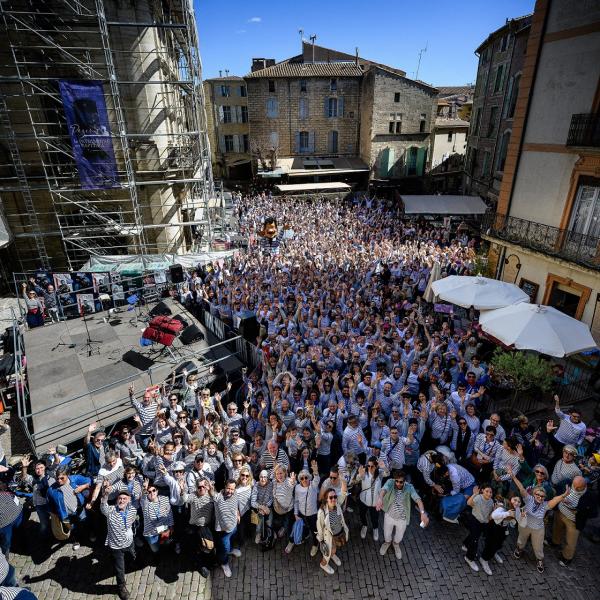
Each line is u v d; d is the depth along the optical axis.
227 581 6.61
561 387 10.87
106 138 15.97
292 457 7.79
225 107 45.25
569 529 6.58
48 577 6.69
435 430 8.02
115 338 12.54
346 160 44.25
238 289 15.38
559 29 12.84
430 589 6.47
